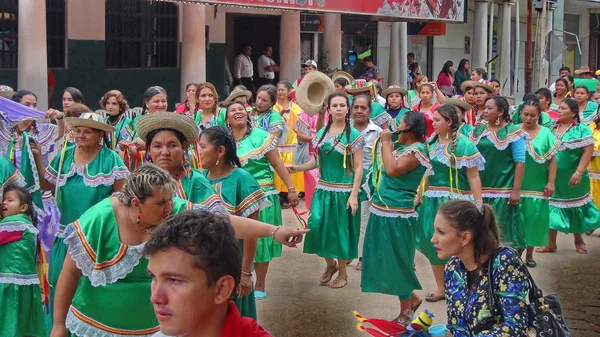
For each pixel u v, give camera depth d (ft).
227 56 73.26
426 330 14.74
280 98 38.45
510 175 27.91
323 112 31.55
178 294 8.82
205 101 30.32
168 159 16.15
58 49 56.59
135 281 13.65
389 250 22.52
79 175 19.65
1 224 19.49
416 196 22.98
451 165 25.08
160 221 13.39
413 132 22.53
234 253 9.02
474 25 83.61
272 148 24.26
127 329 13.70
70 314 13.85
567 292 26.91
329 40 64.90
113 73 59.67
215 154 18.66
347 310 24.41
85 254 13.44
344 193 25.89
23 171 24.63
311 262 30.27
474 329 13.48
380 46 82.99
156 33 62.44
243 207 18.69
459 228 13.55
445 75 71.77
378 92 48.01
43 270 20.33
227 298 9.06
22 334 19.71
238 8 66.33
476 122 34.37
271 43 73.67
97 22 58.34
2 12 53.62
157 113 16.15
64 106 31.91
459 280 13.88
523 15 98.78
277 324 22.97
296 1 49.42
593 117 39.58
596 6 110.01
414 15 61.57
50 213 25.48
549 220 31.68
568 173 32.19
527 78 67.77
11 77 54.34
